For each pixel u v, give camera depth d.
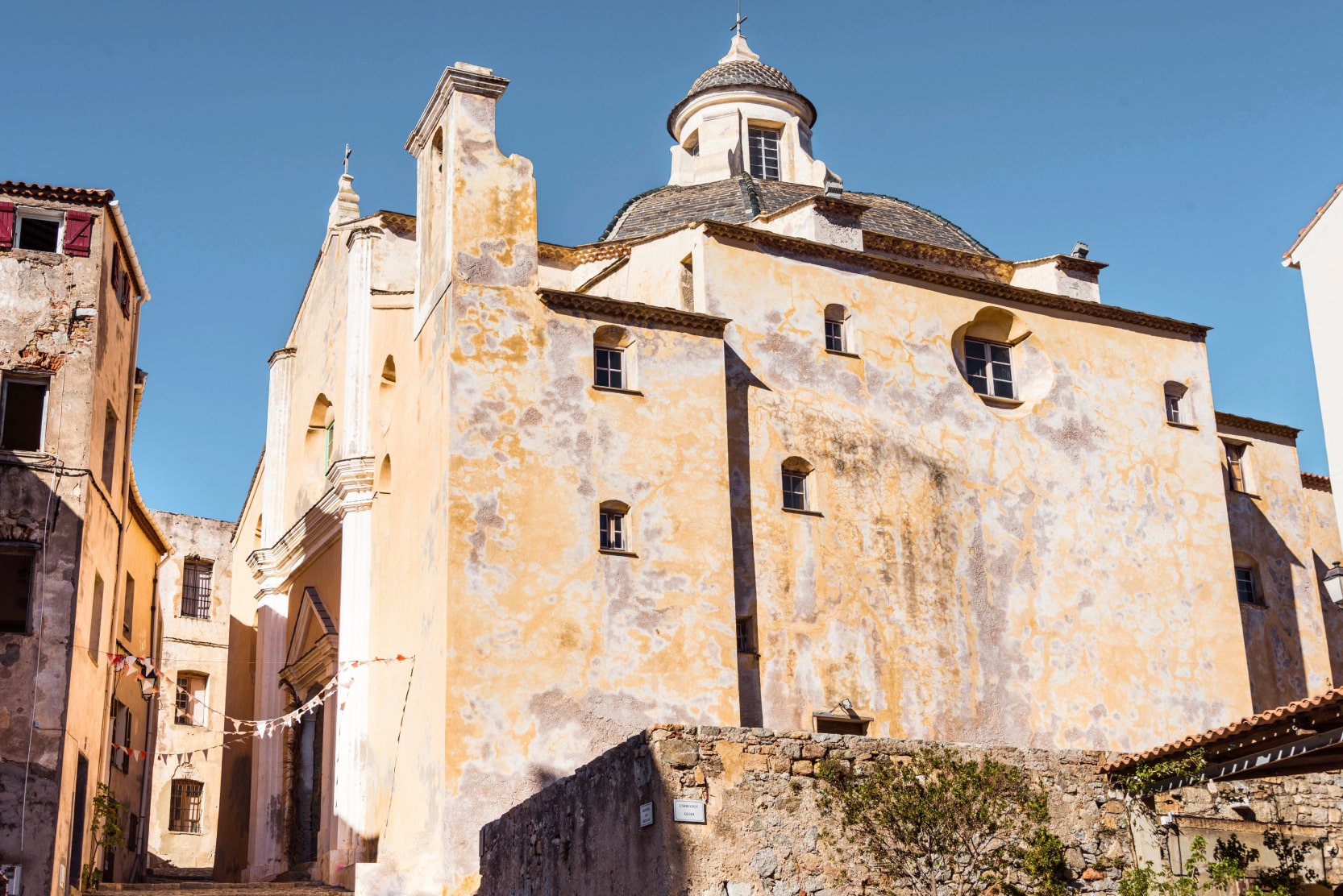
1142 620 34.38
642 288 34.47
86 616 28.56
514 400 29.08
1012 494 33.88
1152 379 36.75
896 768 18.81
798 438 31.84
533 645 27.75
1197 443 36.75
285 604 40.44
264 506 41.78
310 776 37.44
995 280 38.41
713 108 45.59
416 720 28.52
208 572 54.25
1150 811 19.58
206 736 52.53
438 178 32.22
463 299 29.44
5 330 28.88
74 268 29.53
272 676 39.66
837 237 34.62
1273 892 19.12
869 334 33.41
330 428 39.34
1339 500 28.77
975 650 32.19
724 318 31.30
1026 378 35.62
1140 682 33.81
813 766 18.55
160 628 41.53
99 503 29.81
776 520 31.03
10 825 25.91
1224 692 34.72
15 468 28.05
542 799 21.03
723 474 30.27
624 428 29.73
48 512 27.92
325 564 37.06
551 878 20.31
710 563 29.56
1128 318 36.84
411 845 27.83
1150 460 35.94
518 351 29.42
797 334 32.56
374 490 33.94
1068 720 32.72
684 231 33.03
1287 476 40.69
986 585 32.84
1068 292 37.12
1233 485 39.78
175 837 50.78
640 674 28.34
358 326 35.75
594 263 37.88
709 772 18.03
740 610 30.06
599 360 30.38
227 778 41.97
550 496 28.72
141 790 38.81
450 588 27.53
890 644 31.31
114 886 30.94
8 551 27.72
